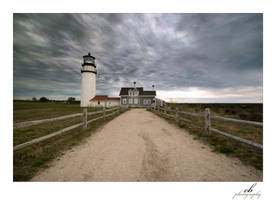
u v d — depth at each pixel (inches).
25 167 105.1
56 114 545.0
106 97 1445.6
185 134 207.0
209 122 190.1
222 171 99.7
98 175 95.9
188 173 97.9
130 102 1405.0
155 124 299.6
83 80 1368.1
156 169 103.2
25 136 210.5
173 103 1031.0
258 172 97.6
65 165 108.7
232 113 538.9
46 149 142.9
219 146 146.7
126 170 101.8
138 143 165.2
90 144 160.9
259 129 227.3
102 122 322.0
